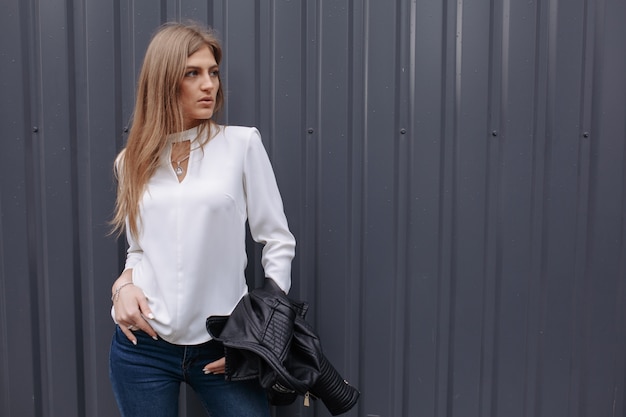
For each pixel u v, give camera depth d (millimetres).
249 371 1552
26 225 2119
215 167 1622
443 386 2072
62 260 2115
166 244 1588
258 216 1680
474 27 1952
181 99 1621
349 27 1979
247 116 2031
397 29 1972
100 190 2092
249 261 2072
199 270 1577
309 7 1993
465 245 2025
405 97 2000
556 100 1967
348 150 2016
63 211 2100
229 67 2020
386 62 1978
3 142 2098
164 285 1580
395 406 2088
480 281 2033
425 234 2031
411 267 2047
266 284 1647
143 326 1584
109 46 2043
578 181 1990
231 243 1639
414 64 1981
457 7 1958
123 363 1646
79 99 2084
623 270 2021
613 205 1995
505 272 2029
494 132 1990
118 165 1772
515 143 1987
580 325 2035
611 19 1930
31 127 2100
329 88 2002
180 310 1565
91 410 2160
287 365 1603
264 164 1684
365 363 2074
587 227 2012
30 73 2084
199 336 1601
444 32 1967
